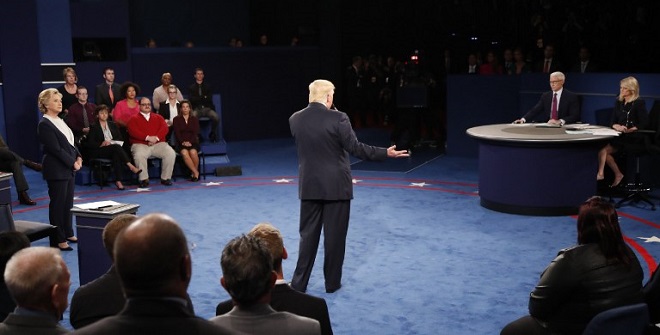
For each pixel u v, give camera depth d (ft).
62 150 22.80
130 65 46.09
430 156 41.50
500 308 17.66
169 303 5.74
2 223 17.75
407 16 59.67
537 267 20.88
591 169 26.89
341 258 19.01
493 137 27.14
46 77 41.45
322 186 18.34
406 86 43.60
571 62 49.01
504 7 57.41
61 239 23.29
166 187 34.32
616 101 29.73
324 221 18.86
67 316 17.75
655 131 28.35
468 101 40.19
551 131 28.32
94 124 34.37
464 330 16.31
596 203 11.75
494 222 26.27
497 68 44.68
